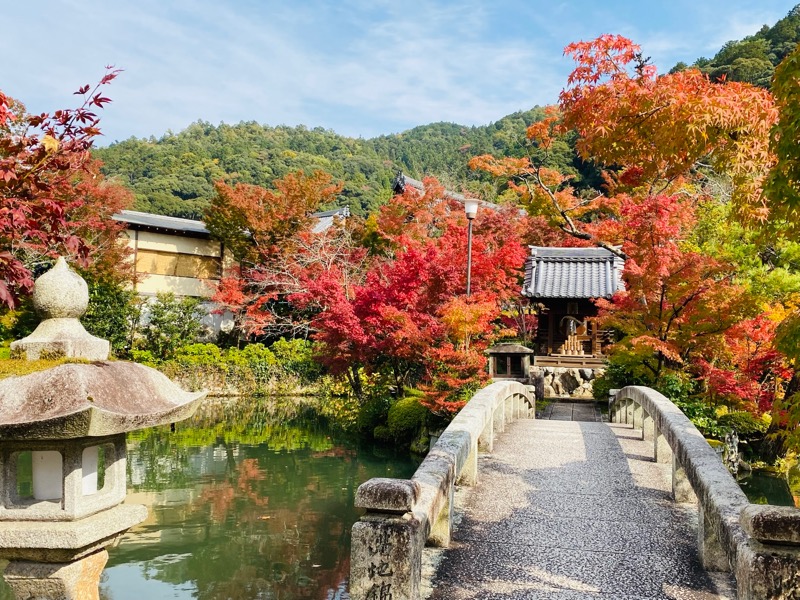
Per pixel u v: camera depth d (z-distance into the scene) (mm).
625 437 11016
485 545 5598
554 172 24703
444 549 5492
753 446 15438
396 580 3359
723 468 4859
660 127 6848
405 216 29031
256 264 30078
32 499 2904
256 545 9414
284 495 12117
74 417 2555
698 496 4805
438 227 28562
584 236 12805
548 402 19312
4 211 5457
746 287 14594
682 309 14289
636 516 6469
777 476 14156
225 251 33562
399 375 18734
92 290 25719
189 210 52844
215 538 9688
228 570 8477
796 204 4477
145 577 8219
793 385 13672
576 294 20734
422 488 4316
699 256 13992
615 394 14609
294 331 29453
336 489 12570
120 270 26797
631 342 14008
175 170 65125
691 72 7301
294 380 28078
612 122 7164
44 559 2805
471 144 82250
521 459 9039
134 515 3066
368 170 81625
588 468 8539
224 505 11422
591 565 5160
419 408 16625
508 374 16828
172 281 32312
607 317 15227
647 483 7789
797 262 16203
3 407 2664
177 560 8812
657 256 13789
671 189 20734
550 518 6379
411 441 16297
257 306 27656
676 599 4527
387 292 16766
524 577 4898
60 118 5836
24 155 5984
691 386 14836
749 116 6426
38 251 10859
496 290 18312
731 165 6602
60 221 5945
